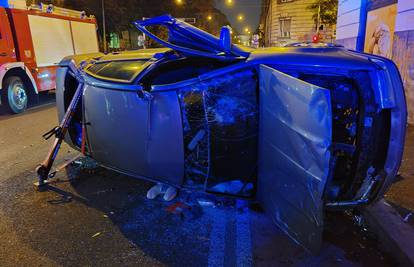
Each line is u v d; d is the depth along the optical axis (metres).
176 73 3.33
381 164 2.71
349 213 3.22
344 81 2.70
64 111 4.42
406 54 6.36
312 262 2.52
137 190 3.73
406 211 3.12
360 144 2.62
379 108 2.59
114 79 3.36
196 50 2.98
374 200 2.82
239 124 2.91
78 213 3.24
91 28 13.25
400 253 2.50
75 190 3.75
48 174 4.05
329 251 2.66
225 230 2.94
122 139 3.37
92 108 3.59
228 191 3.15
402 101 2.63
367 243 2.78
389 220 2.85
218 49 3.02
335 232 2.92
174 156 3.12
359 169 2.66
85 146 3.92
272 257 2.58
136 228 2.98
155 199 3.51
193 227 2.99
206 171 3.12
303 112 2.21
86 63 4.07
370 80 2.60
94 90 3.54
